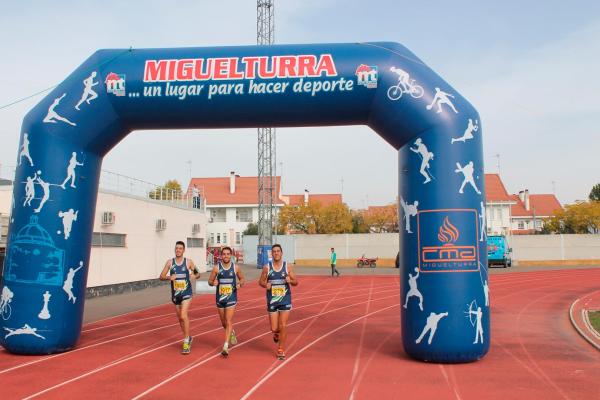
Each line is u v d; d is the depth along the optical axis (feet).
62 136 31.42
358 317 47.39
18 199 31.48
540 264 154.81
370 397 22.25
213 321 45.70
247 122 31.99
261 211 142.20
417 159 29.43
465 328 27.71
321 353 31.42
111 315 50.44
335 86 30.27
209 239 219.20
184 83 30.83
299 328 41.04
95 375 26.20
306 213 180.45
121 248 74.79
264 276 30.71
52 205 30.94
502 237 134.72
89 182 32.40
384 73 30.19
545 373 26.02
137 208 80.33
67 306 31.09
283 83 30.45
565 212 197.98
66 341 31.24
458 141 28.99
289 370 27.17
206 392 23.21
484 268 28.81
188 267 32.09
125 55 31.96
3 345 30.83
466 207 28.55
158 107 31.32
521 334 37.42
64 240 31.07
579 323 41.29
